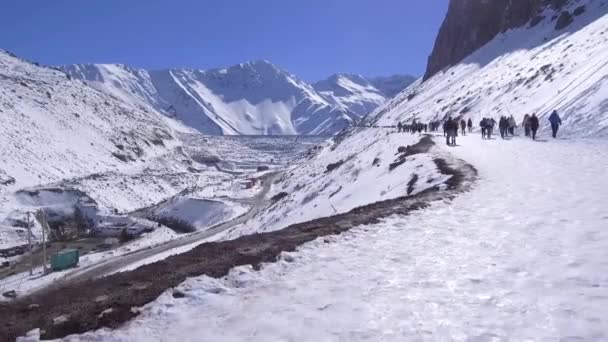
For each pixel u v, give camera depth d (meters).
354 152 62.25
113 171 97.44
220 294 5.80
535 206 9.80
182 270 6.94
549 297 5.08
